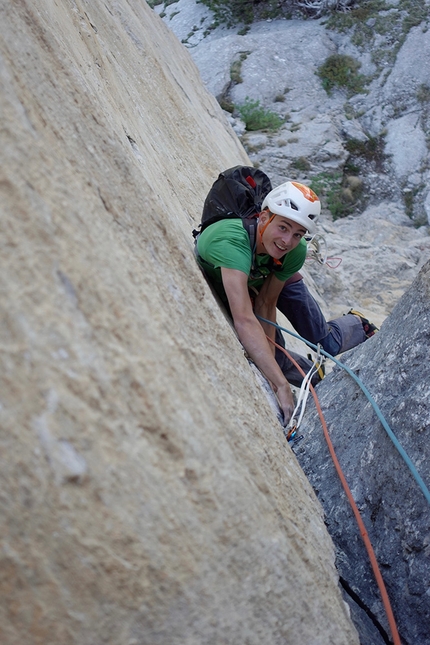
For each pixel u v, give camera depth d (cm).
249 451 161
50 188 132
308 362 366
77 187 145
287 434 281
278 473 182
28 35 167
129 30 679
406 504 198
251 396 206
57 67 176
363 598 202
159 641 121
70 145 155
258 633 137
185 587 123
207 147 717
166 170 469
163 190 380
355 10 1833
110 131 188
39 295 115
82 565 112
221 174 326
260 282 348
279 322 512
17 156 125
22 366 109
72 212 135
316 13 1859
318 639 154
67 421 112
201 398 149
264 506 150
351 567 210
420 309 238
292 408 290
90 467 113
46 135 144
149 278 162
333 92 1650
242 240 301
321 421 260
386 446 213
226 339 214
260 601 138
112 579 115
